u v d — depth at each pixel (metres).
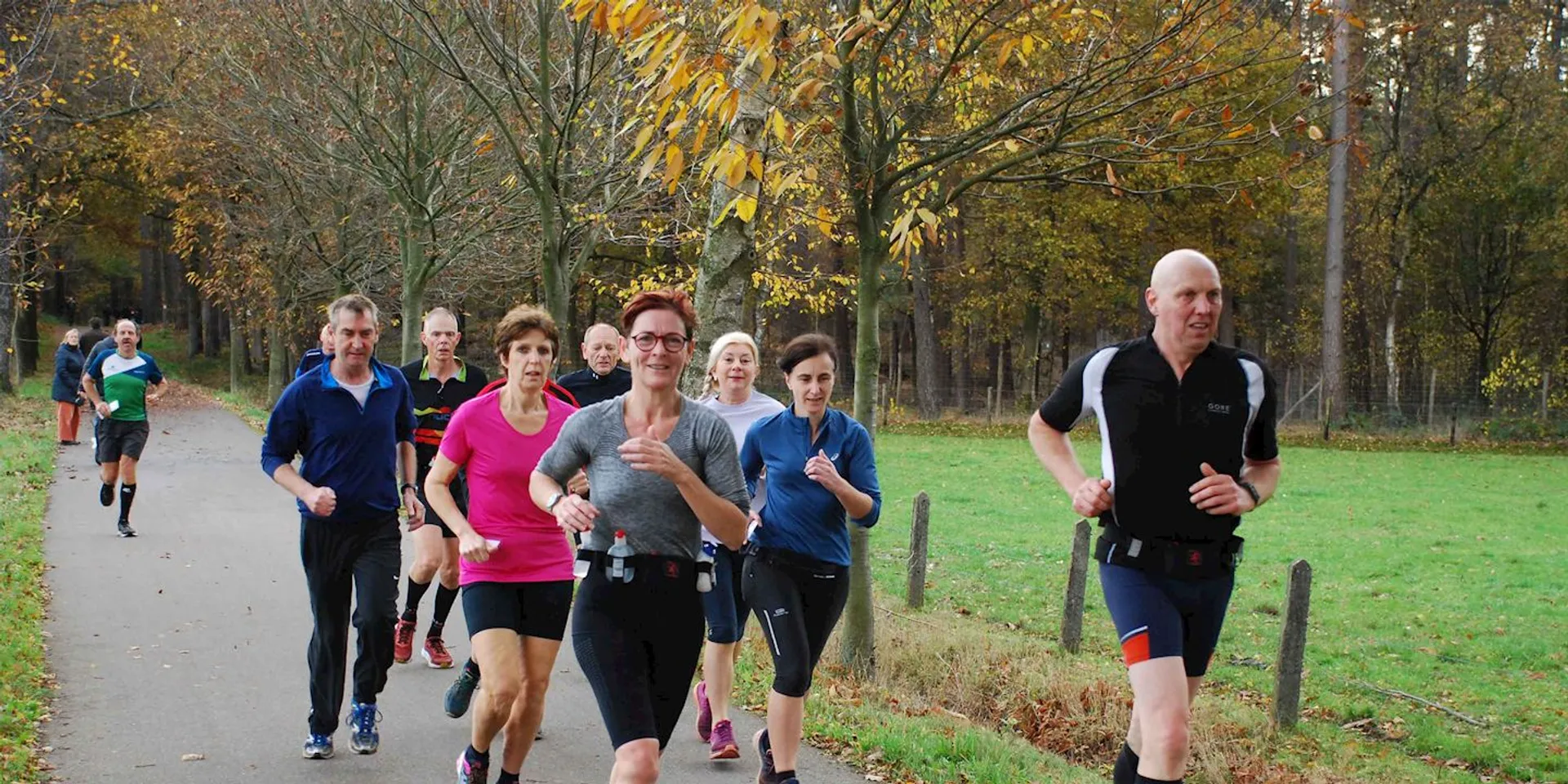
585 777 5.92
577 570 5.33
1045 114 8.00
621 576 4.23
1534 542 18.42
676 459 4.13
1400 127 41.47
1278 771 7.90
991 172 8.18
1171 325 4.46
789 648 5.48
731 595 6.24
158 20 25.86
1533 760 8.80
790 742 5.43
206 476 17.69
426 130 17.80
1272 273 49.41
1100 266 38.47
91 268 59.44
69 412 20.89
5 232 30.58
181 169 31.97
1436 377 43.09
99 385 15.62
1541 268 39.97
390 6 15.94
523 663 5.09
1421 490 24.61
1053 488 23.84
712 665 6.21
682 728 6.80
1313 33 7.75
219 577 10.69
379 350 43.06
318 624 6.02
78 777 5.68
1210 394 4.48
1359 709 9.83
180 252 35.53
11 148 26.34
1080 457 29.14
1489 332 41.72
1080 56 8.18
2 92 22.27
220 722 6.62
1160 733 4.28
